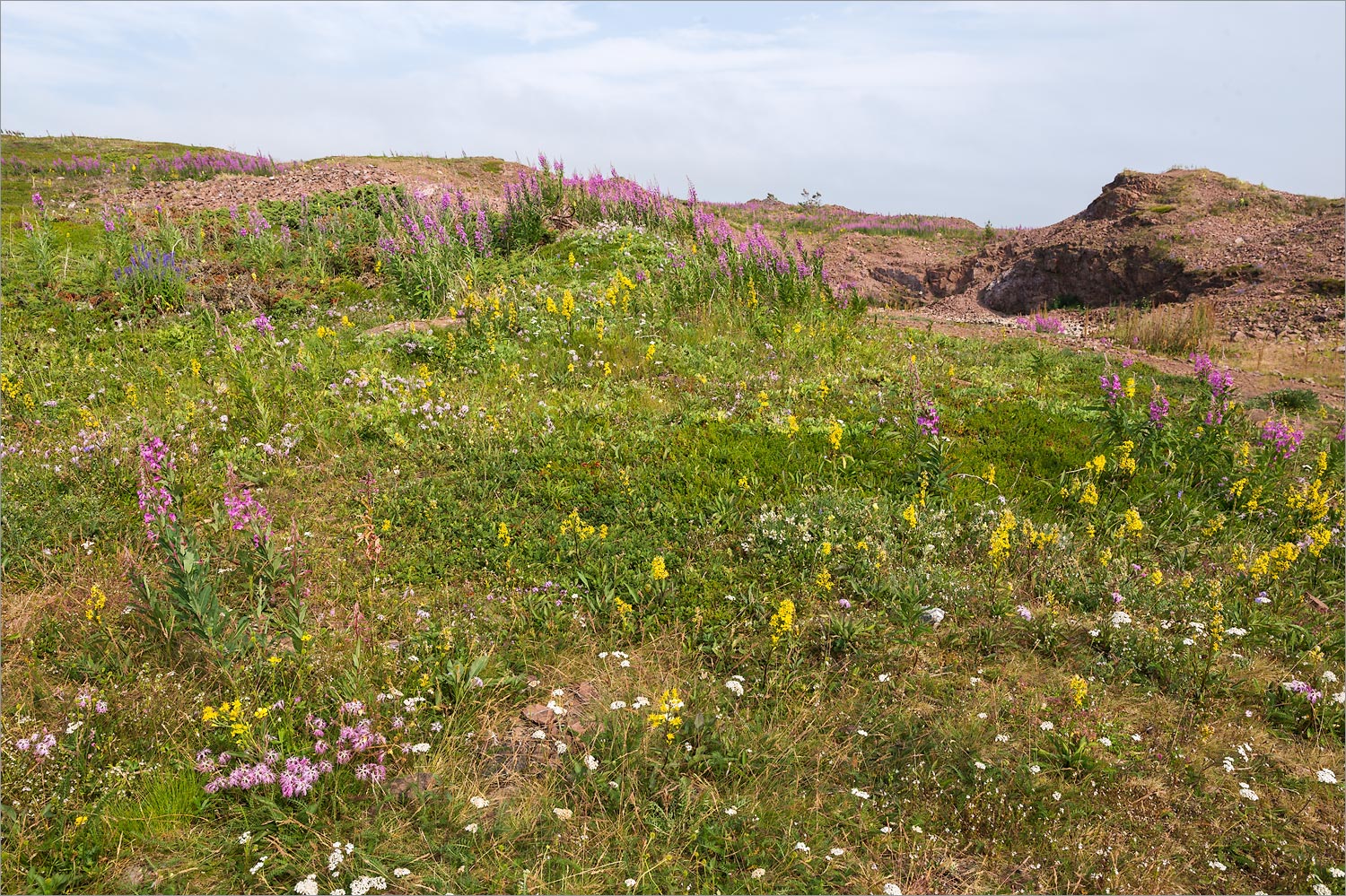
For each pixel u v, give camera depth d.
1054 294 24.92
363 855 3.34
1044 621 5.19
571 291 12.66
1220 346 14.66
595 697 4.50
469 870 3.36
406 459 7.21
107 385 8.85
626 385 9.28
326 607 5.21
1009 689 4.68
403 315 12.14
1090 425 8.71
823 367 10.26
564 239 15.73
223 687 4.38
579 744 4.12
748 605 5.29
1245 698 4.69
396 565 5.67
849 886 3.40
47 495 6.36
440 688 4.39
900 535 6.22
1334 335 15.03
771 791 3.86
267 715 3.96
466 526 6.21
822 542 5.87
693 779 3.90
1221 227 22.17
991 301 26.98
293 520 5.48
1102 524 6.57
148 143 29.95
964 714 4.39
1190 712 4.55
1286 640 5.20
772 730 4.22
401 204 17.50
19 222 16.78
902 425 8.30
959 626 5.24
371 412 7.89
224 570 5.40
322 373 8.93
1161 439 7.71
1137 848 3.64
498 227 15.66
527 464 7.21
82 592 5.25
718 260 13.52
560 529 6.07
